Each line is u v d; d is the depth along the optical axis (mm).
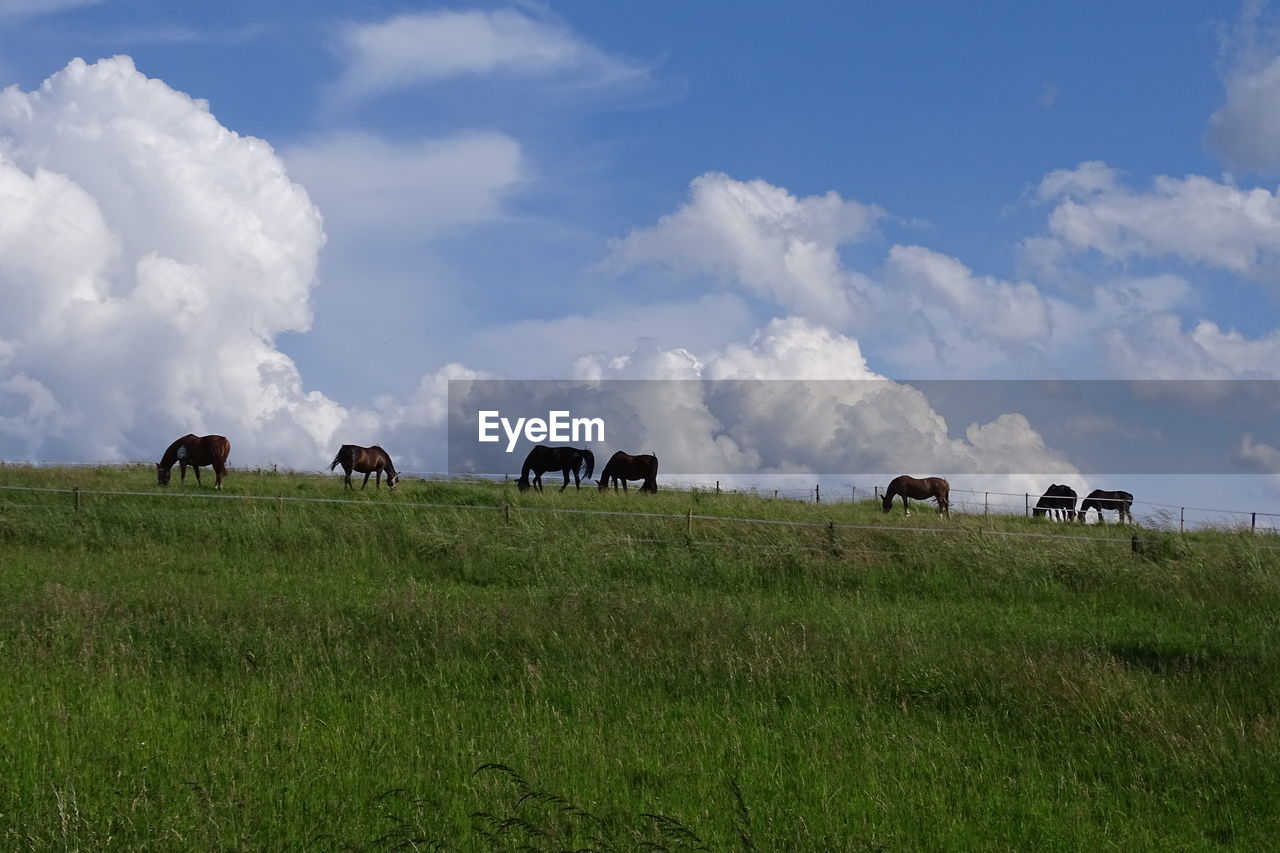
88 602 12430
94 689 9359
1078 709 9562
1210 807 7633
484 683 10312
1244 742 8727
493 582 17625
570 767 7742
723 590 17484
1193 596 17047
